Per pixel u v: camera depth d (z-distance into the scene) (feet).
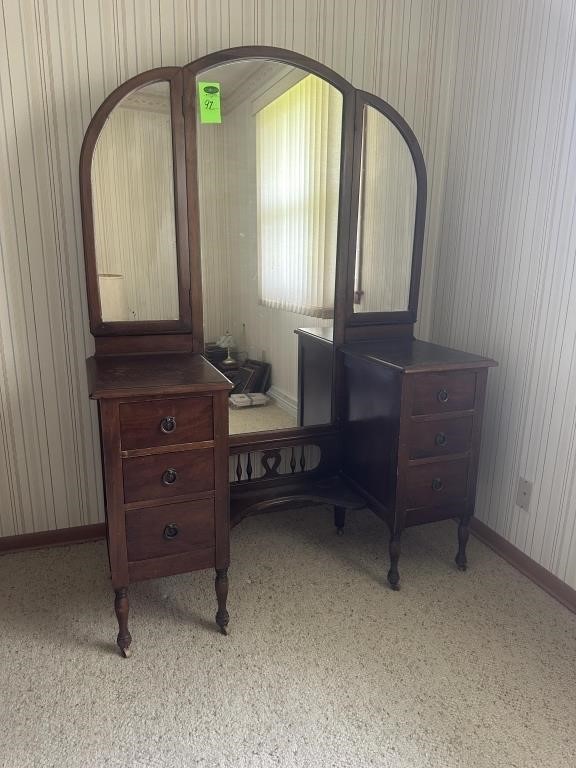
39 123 5.48
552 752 3.90
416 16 6.40
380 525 7.07
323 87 5.82
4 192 5.53
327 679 4.54
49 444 6.25
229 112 5.56
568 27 5.11
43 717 4.15
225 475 4.82
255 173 5.75
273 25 5.89
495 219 6.20
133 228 5.51
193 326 5.86
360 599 5.58
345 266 6.28
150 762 3.80
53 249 5.79
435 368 5.34
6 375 5.94
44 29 5.31
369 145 6.12
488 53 6.11
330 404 6.57
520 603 5.55
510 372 6.14
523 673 4.63
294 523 7.10
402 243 6.53
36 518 6.40
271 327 6.15
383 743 3.96
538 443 5.81
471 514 5.99
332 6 6.03
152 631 5.10
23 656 4.77
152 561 4.76
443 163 6.98
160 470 4.61
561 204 5.32
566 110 5.20
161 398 4.47
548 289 5.54
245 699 4.33
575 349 5.29
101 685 4.46
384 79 6.44
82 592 5.67
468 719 4.17
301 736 4.01
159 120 5.38
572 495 5.42
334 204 6.11
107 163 5.32
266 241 5.92
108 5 5.41
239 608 5.43
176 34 5.64
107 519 4.78
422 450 5.56
